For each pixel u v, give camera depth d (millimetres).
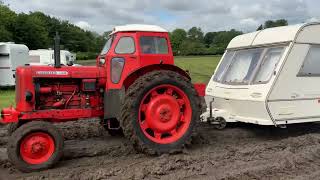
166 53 6895
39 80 6359
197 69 28750
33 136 5875
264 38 8102
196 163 6156
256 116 7664
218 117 8125
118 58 6684
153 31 6797
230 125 8562
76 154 6613
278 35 7824
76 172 5742
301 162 6207
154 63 6781
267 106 7398
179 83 6645
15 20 57688
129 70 6664
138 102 6359
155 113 6543
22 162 5781
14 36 57000
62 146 6047
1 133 8359
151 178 5520
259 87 7555
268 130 8352
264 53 7934
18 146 5758
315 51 7832
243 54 8469
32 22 59281
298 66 7633
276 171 5785
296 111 7711
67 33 62688
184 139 6695
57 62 6520
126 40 6711
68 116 6492
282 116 7578
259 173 5688
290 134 8211
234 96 7961
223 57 9039
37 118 6254
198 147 7145
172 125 6656
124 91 6680
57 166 6148
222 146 7203
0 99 14484
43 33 61094
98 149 6859
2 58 19844
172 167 5887
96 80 6695
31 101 6238
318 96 7906
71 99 6645
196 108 6812
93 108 6758
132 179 5449
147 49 6754
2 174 5812
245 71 8164
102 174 5574
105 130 8242
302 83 7719
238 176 5562
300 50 7633
